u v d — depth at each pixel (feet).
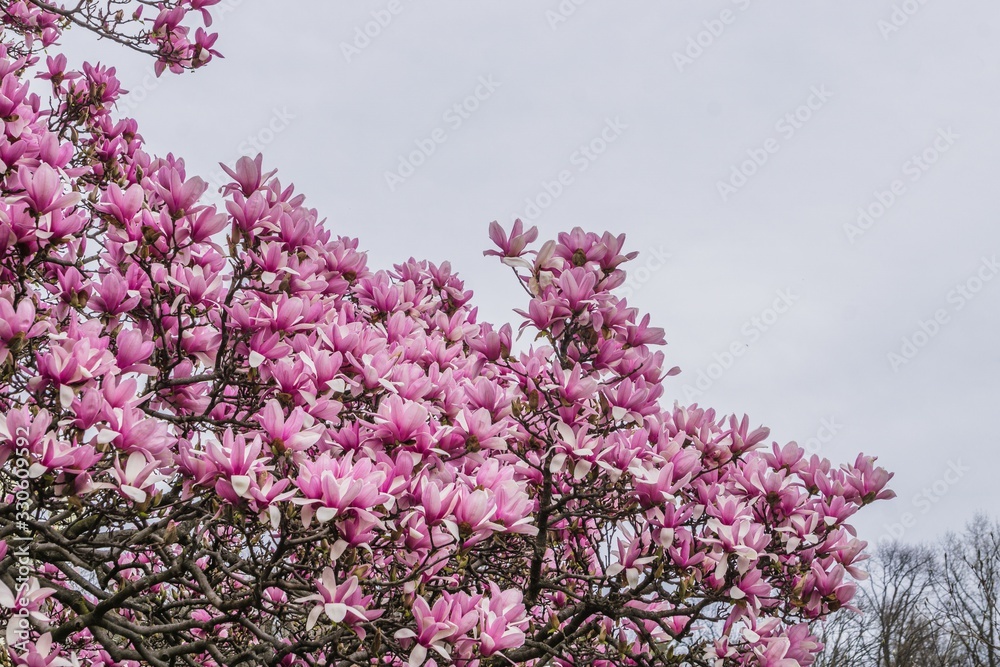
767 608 17.99
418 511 12.71
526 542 17.87
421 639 12.16
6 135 15.48
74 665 11.63
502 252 17.20
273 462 12.91
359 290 20.95
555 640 17.16
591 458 15.78
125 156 24.04
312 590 13.99
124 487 11.34
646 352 17.94
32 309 12.28
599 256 17.33
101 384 13.34
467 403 16.44
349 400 16.05
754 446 18.40
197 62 25.67
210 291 15.11
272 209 15.43
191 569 13.93
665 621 18.15
